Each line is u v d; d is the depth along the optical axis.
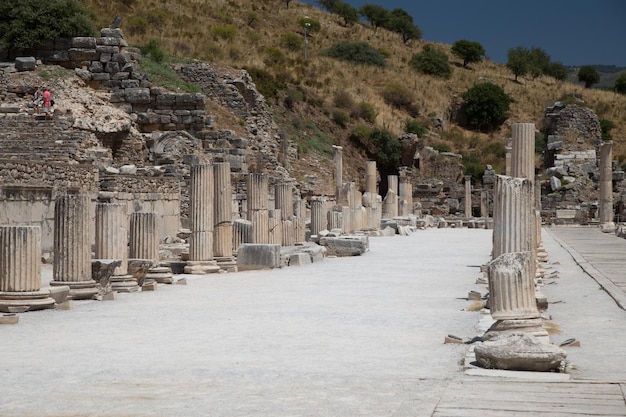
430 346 14.65
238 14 109.12
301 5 136.25
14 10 53.62
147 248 25.17
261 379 12.02
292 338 15.54
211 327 16.91
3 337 15.79
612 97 124.75
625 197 83.62
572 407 10.23
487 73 131.12
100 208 23.17
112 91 53.66
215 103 62.25
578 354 13.88
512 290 14.20
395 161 92.88
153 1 91.00
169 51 77.88
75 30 54.72
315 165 76.88
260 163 58.62
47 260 29.41
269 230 34.94
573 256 35.81
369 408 10.32
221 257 29.41
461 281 25.77
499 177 17.94
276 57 98.62
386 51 124.94
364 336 15.73
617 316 18.36
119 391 11.34
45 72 52.06
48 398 10.99
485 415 9.92
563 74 147.00
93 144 45.00
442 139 107.44
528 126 25.67
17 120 44.47
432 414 10.00
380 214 58.88
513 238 17.70
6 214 28.64
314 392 11.19
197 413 10.19
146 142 50.38
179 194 42.03
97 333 16.19
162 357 13.71
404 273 28.45
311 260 32.72
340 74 106.56
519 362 12.38
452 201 93.12
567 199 84.06
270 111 73.44
